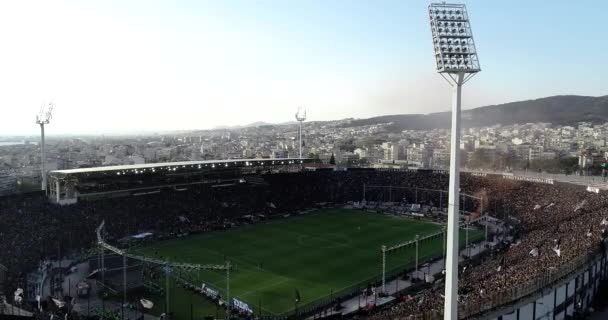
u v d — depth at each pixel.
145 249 108.38
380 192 176.50
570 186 144.38
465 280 71.69
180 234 123.00
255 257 103.06
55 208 115.88
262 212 150.38
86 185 127.25
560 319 66.25
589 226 90.62
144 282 83.44
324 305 74.06
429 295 68.56
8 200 111.38
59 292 78.75
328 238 120.69
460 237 118.88
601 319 68.69
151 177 142.00
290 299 77.81
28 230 102.88
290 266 96.50
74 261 97.12
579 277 70.81
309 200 167.00
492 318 55.00
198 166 148.75
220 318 69.12
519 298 57.59
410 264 97.38
